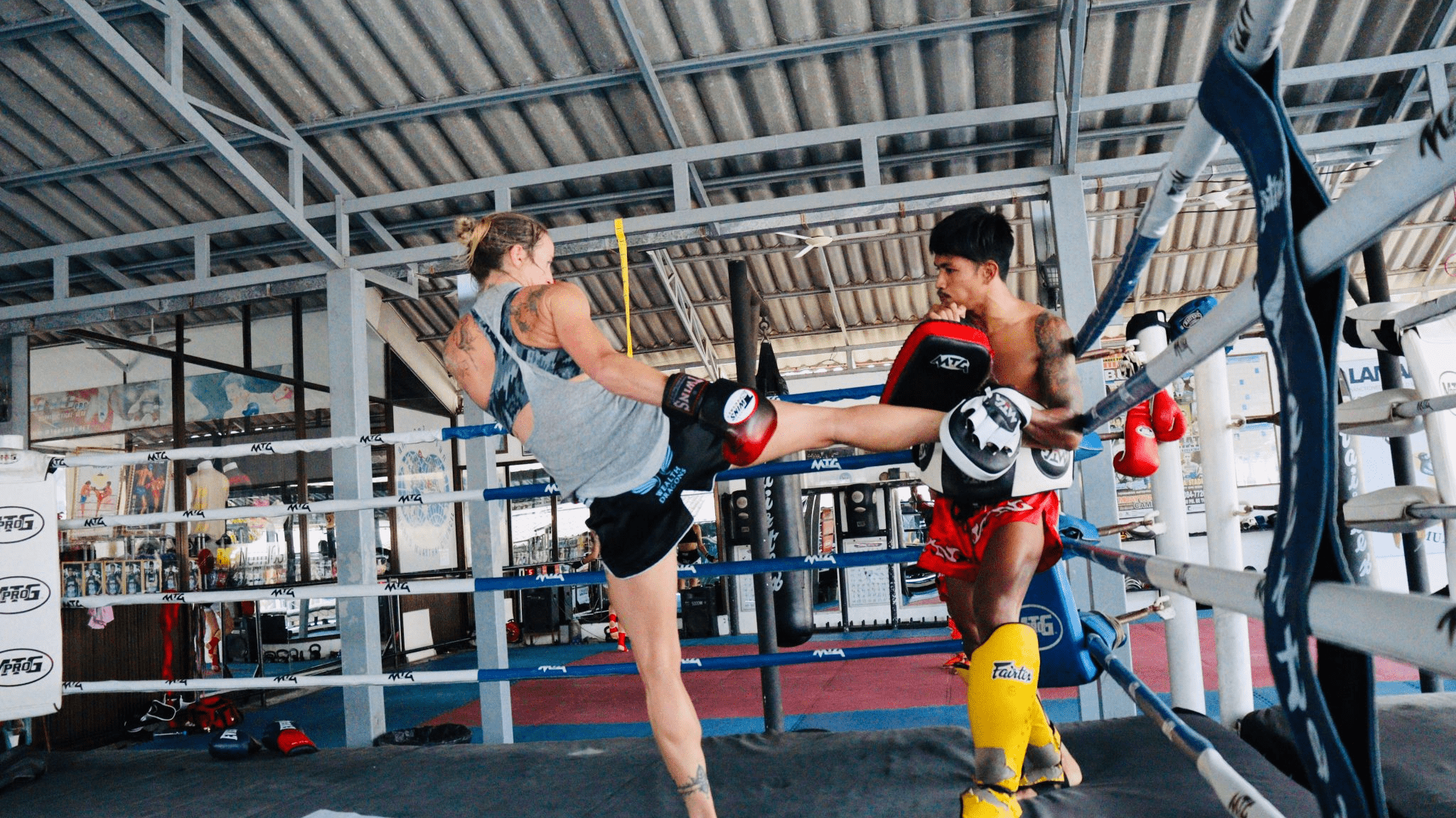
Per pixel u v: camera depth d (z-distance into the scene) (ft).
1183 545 8.07
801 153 16.17
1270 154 1.89
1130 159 12.60
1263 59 1.96
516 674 9.98
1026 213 23.35
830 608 32.01
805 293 28.78
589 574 9.87
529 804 7.73
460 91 14.78
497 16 13.56
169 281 18.79
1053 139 13.35
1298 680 1.82
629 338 6.70
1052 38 13.84
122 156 15.38
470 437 10.43
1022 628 5.45
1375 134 12.87
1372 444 25.46
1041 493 6.02
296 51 13.88
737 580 31.04
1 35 13.12
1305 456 1.76
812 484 34.71
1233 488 7.59
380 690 13.78
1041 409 5.96
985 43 14.03
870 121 15.42
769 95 15.03
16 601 10.49
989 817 5.05
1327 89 14.87
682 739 5.76
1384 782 5.65
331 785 8.92
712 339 31.68
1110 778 6.84
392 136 15.44
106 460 10.98
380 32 13.71
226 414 25.05
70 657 17.93
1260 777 6.32
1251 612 2.48
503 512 38.04
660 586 5.82
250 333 24.76
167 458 11.04
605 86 14.65
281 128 14.24
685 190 14.08
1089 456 7.79
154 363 24.62
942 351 5.31
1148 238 4.60
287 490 27.22
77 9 10.96
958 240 6.53
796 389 36.11
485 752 9.84
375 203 14.79
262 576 27.14
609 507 5.70
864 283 28.53
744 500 31.14
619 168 14.32
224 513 10.91
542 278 6.16
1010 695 5.26
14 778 9.84
